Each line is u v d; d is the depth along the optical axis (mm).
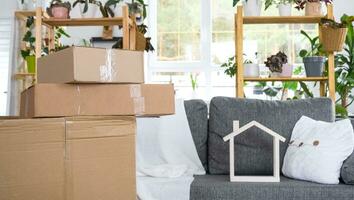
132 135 943
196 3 4203
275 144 1652
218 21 4199
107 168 898
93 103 975
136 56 1029
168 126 1972
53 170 844
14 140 815
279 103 1979
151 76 4207
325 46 2525
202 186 1549
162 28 4211
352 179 1537
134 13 2918
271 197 1508
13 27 3945
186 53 4203
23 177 818
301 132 1812
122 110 994
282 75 2617
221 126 1938
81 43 4012
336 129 1683
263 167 1872
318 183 1588
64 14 2643
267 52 4098
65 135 860
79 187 862
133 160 938
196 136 1983
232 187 1535
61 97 951
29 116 978
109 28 3961
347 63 2840
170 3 4211
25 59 3588
